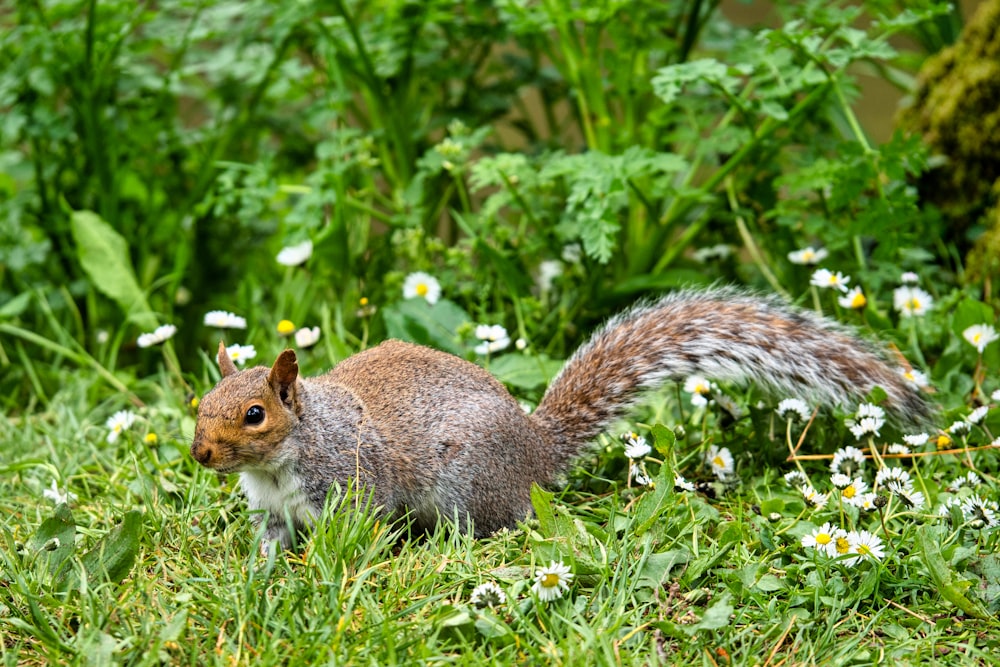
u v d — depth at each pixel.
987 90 11.97
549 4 11.34
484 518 7.83
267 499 7.63
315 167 14.46
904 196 10.62
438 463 7.78
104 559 7.04
